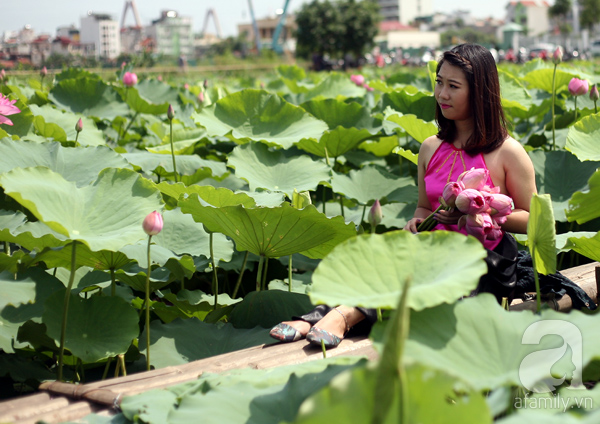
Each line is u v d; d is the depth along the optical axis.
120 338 2.04
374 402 0.98
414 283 1.46
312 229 2.35
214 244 2.91
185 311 2.65
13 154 2.68
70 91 5.38
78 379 2.19
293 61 36.22
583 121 3.51
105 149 2.83
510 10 108.00
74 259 1.97
